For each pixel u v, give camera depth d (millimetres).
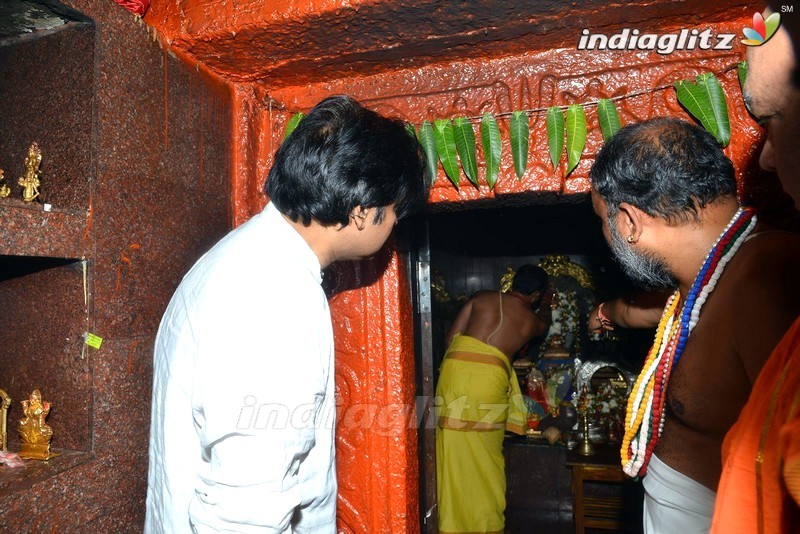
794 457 462
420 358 1782
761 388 581
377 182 842
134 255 964
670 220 832
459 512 2234
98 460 889
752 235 798
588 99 1141
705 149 822
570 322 2977
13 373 940
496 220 3295
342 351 1377
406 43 1104
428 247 1815
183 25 1064
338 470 1386
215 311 797
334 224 880
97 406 892
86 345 882
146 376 990
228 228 1239
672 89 1089
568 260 3037
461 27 1040
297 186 842
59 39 914
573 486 2449
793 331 551
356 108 892
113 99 921
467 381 2275
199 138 1143
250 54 1134
